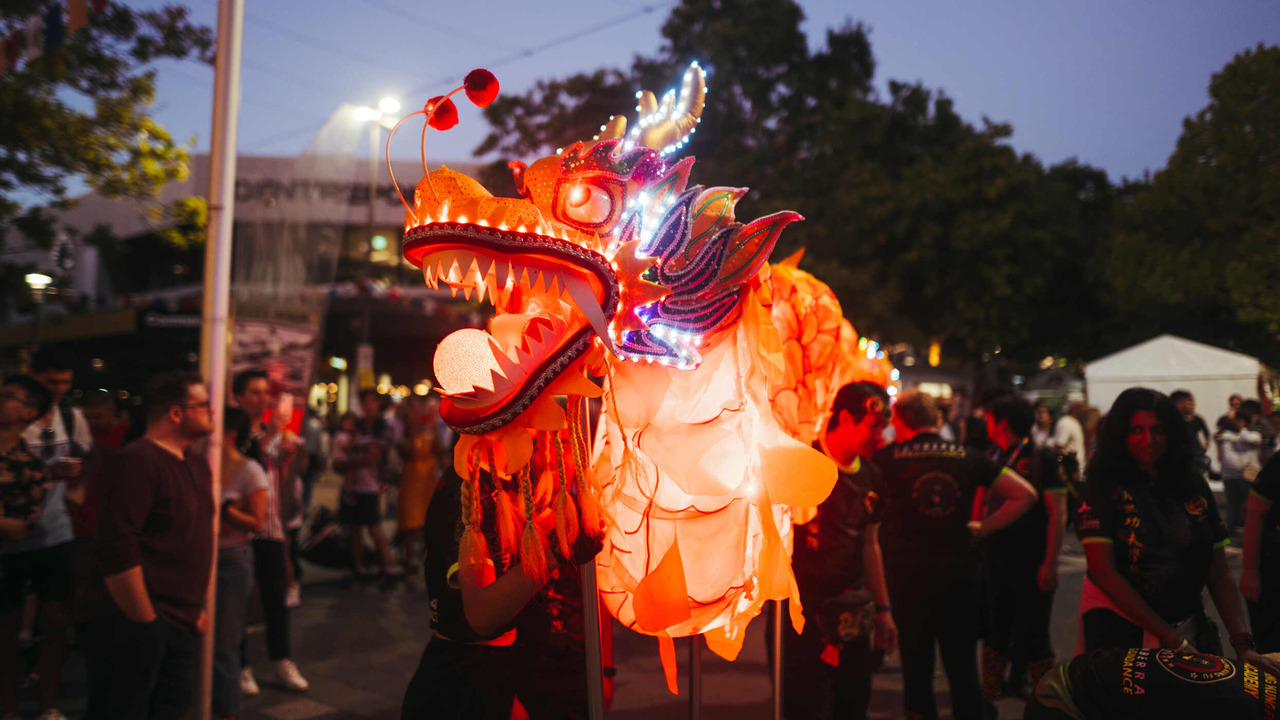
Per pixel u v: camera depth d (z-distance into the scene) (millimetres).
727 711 4523
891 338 20672
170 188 20234
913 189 18562
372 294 18984
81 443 4676
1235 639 2686
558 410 1515
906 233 18844
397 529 8188
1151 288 18609
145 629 2979
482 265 1426
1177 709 1661
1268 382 12281
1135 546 2648
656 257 1682
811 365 2266
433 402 10242
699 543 1762
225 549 4094
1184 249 17844
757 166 18516
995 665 4152
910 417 3750
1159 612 2648
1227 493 9352
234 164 3910
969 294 19031
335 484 18094
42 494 3928
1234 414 10078
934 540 3508
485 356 1495
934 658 3549
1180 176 17406
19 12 6777
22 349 5371
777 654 2410
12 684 4195
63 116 9375
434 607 1816
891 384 3230
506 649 1858
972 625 3502
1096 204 29500
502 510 1604
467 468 1581
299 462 6430
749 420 1854
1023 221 19312
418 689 1852
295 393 5535
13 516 3814
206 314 3824
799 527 3088
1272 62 15812
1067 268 23766
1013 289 19516
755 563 1832
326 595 7492
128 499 2943
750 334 1871
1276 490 2996
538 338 1523
